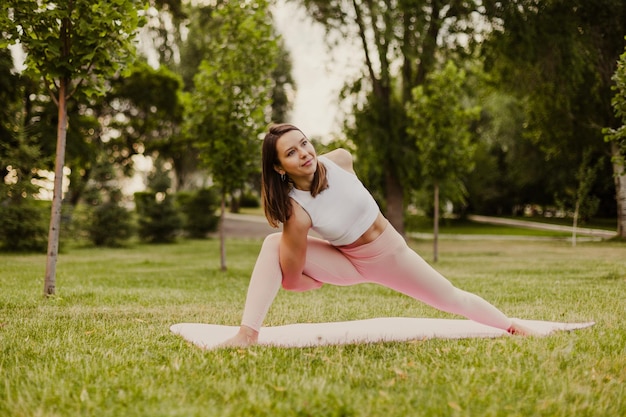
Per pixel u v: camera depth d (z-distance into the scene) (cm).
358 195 370
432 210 2272
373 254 384
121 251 1766
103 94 692
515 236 2520
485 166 3331
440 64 1641
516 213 4012
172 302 654
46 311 558
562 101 1585
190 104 1062
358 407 250
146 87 2655
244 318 390
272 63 1072
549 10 1406
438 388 281
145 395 271
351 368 316
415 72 1797
